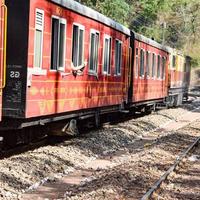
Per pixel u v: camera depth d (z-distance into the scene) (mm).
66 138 16125
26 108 10984
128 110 24438
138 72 22984
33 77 11305
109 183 10227
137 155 14594
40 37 11672
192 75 83375
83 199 8938
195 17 80250
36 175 10750
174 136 19625
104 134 17641
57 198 9266
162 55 29703
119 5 40625
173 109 34656
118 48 19156
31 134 13211
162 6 54219
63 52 13141
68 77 13578
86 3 38469
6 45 10977
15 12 11031
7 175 10109
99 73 16609
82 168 12297
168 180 11383
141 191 9859
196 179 11852
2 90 10836
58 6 12656
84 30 14812
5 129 11469
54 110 12648
